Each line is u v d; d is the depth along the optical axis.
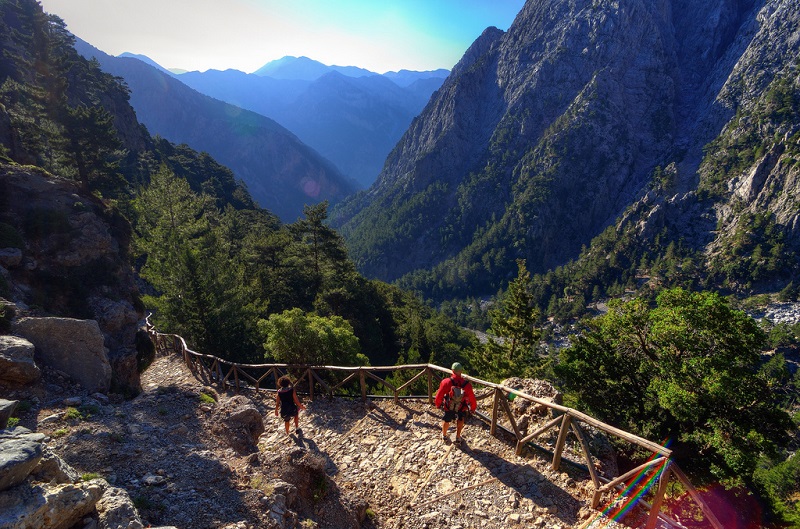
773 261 147.12
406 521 7.32
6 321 10.54
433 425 10.06
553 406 7.77
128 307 19.47
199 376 17.36
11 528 3.54
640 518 6.50
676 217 187.00
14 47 63.19
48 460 4.51
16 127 33.28
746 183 175.88
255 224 73.00
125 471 6.59
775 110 189.12
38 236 18.67
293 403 10.55
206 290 25.23
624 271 169.00
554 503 7.11
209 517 5.57
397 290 89.94
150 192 34.88
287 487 6.55
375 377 11.64
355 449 9.73
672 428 15.98
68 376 10.34
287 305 40.06
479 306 178.50
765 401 14.34
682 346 15.48
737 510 15.46
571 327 139.75
